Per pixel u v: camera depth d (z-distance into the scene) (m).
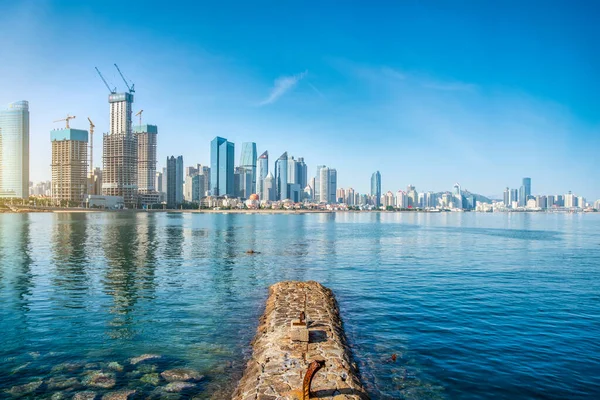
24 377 21.39
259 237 120.06
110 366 22.92
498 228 186.38
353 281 49.75
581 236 131.50
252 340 27.53
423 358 24.33
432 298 40.16
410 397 19.50
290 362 21.72
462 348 26.02
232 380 21.41
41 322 30.98
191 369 22.69
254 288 44.94
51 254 71.31
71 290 42.28
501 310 35.41
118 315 33.19
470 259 71.56
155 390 20.12
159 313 34.03
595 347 26.34
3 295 39.72
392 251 84.81
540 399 19.55
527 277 52.59
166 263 63.34
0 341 26.78
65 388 20.19
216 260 68.19
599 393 20.14
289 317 30.08
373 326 30.69
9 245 85.25
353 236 127.94
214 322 31.67
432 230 166.00
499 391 20.27
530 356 24.77
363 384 20.62
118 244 90.69
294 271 57.41
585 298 40.03
